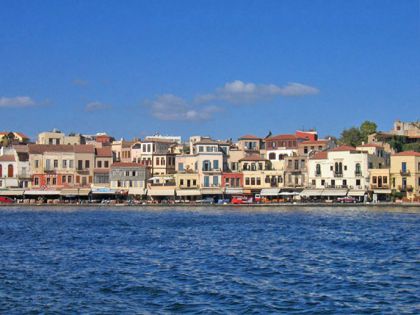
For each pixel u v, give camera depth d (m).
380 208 195.00
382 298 66.38
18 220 166.12
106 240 117.94
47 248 106.44
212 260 91.44
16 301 66.31
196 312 61.69
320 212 184.12
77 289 71.88
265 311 61.78
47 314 61.53
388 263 87.00
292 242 111.81
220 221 157.62
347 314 60.69
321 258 92.44
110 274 80.75
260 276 78.50
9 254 99.12
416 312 61.22
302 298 66.69
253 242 112.44
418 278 76.06
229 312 61.53
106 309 63.09
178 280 76.31
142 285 73.50
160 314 61.19
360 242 110.25
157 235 126.00
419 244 106.56
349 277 77.12
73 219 168.62
